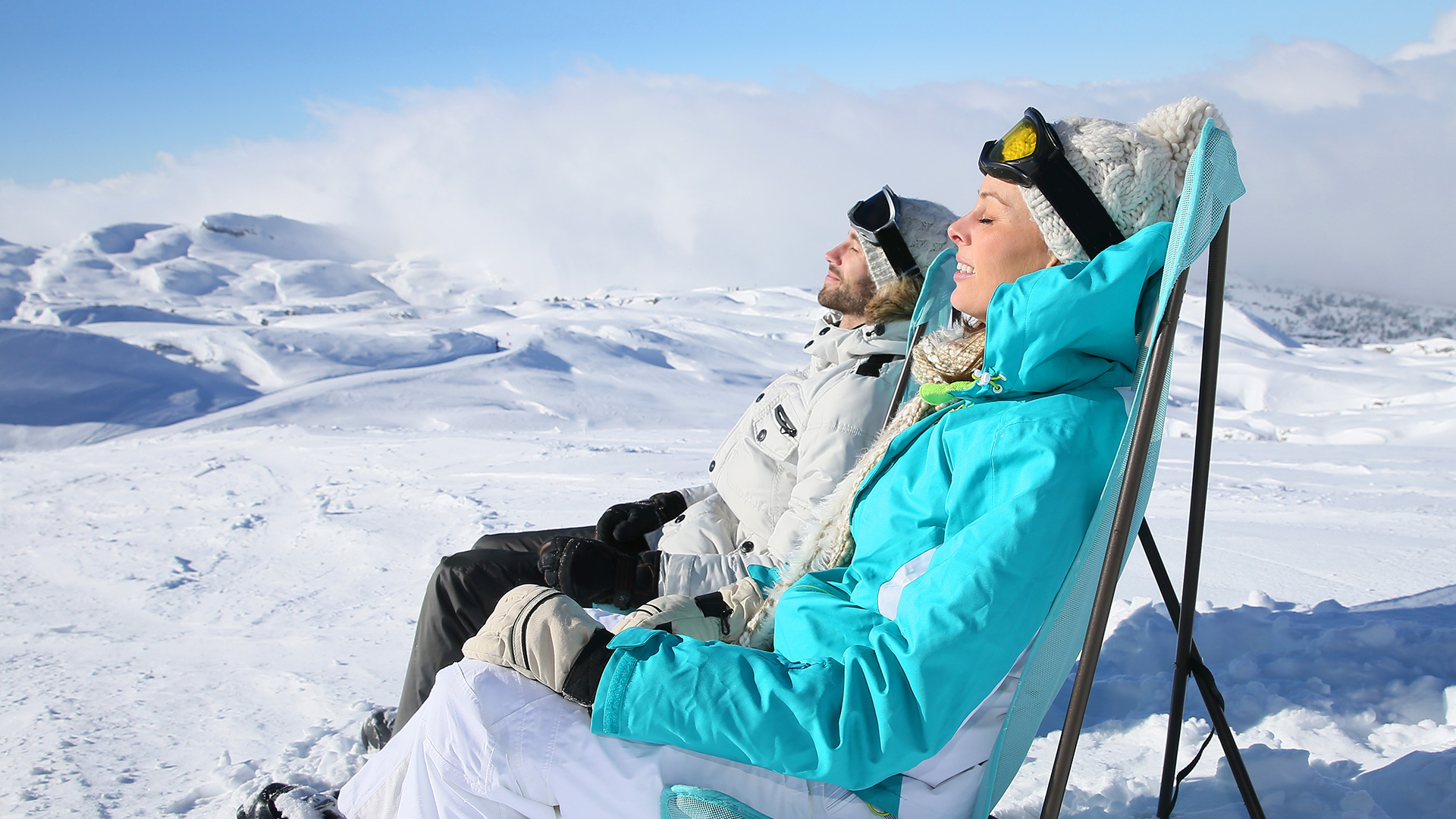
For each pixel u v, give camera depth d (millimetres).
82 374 44219
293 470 10852
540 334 62938
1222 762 1778
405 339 58906
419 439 14945
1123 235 1306
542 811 1214
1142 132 1309
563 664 1213
